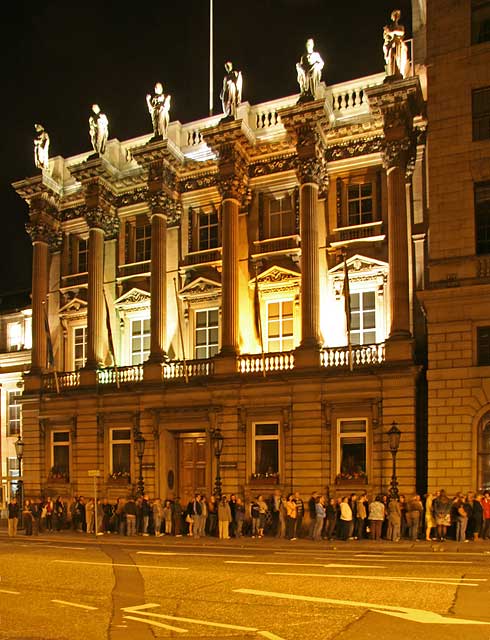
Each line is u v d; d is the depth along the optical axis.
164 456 36.06
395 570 18.67
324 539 28.28
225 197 36.22
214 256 37.88
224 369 34.56
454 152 29.95
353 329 34.06
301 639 11.49
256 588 16.06
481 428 28.34
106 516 34.03
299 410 32.75
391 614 13.12
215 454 33.69
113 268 40.84
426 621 12.54
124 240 40.94
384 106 32.56
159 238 38.06
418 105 33.34
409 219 32.94
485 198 29.48
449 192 29.81
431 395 29.00
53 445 39.91
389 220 32.44
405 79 31.67
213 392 34.69
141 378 37.34
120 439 37.72
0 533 34.66
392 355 31.09
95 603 14.80
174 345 38.06
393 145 32.53
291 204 36.59
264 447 33.75
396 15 33.34
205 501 31.36
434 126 30.45
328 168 35.38
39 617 13.53
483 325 28.62
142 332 39.81
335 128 34.91
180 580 17.45
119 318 40.25
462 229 29.41
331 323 34.47
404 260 31.86
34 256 42.41
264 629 12.20
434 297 29.22
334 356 32.34
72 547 26.88
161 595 15.52
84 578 18.16
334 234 34.88
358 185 35.09
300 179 34.53
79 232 42.84
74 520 34.59
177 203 39.12
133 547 26.80
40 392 40.19
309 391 32.59
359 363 31.89
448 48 30.70
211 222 38.78
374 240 33.84
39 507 34.78
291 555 23.09
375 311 33.69
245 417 33.88
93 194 40.25
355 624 12.41
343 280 34.25
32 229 42.59
